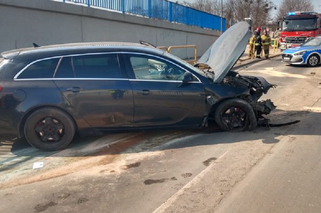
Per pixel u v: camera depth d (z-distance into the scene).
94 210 3.02
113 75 4.50
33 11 9.34
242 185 3.41
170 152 4.42
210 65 5.32
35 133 4.45
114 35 13.13
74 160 4.23
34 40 9.48
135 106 4.52
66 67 4.44
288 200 3.09
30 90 4.31
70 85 4.37
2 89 4.26
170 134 5.15
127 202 3.15
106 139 5.00
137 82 4.52
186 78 4.61
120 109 4.50
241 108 5.04
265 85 5.47
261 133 5.07
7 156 4.40
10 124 4.36
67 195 3.31
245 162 4.00
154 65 4.65
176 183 3.51
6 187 3.51
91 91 4.39
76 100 4.38
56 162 4.17
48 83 4.36
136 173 3.79
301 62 14.55
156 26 16.09
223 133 5.11
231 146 4.56
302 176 3.57
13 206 3.12
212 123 5.44
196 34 21.25
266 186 3.37
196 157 4.21
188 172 3.77
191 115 4.78
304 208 2.95
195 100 4.72
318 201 3.06
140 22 14.66
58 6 10.05
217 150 4.43
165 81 4.63
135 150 4.53
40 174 3.82
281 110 6.55
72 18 10.82
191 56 20.69
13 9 8.73
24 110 4.31
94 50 4.54
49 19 9.93
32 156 4.39
